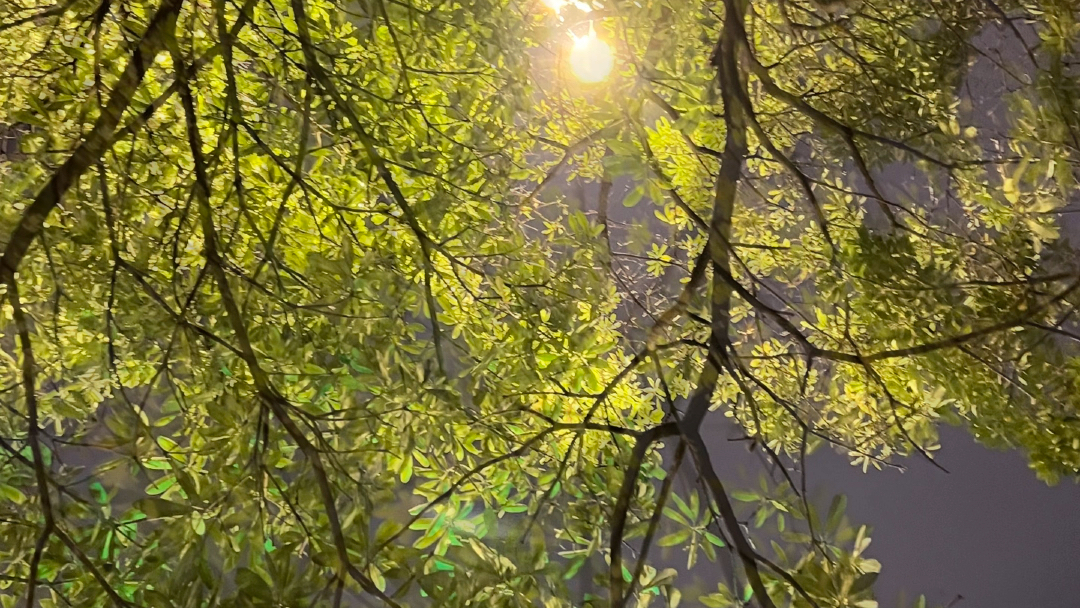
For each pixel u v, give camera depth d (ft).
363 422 4.97
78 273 5.43
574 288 6.34
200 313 5.27
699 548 5.88
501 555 4.67
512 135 6.57
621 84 6.13
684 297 5.19
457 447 5.52
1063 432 6.43
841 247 7.54
